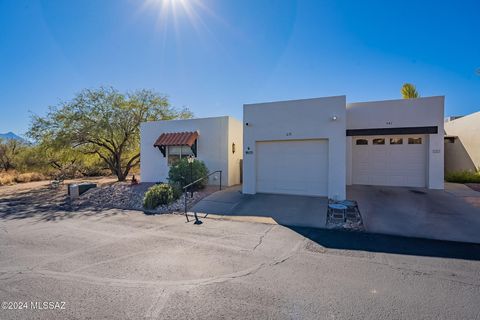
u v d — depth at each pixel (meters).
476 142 13.18
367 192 10.89
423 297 3.38
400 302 3.26
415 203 8.80
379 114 12.36
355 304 3.23
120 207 10.37
